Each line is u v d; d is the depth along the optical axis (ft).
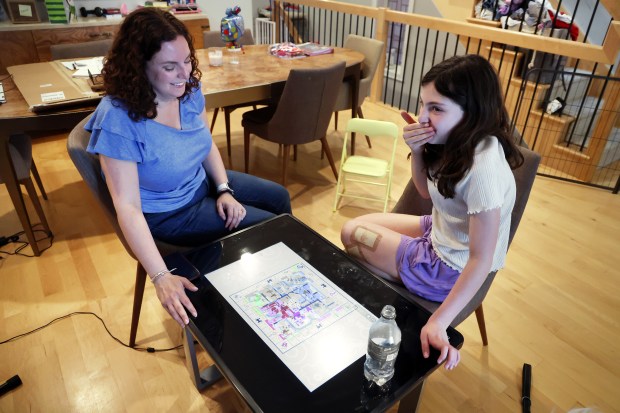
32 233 7.07
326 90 8.15
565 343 5.91
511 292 6.75
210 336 3.40
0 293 6.46
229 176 5.96
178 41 4.02
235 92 7.77
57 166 10.07
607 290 6.86
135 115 4.17
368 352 3.10
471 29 10.91
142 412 4.89
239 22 10.34
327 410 2.88
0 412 4.83
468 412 4.99
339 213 8.71
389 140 11.95
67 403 4.95
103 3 13.50
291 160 10.75
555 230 8.29
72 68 8.54
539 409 5.04
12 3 11.03
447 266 4.20
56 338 5.75
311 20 21.06
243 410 4.92
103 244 7.58
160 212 4.95
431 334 3.38
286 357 3.24
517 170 4.36
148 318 6.11
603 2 9.56
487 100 3.38
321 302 3.76
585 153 10.21
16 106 6.53
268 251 4.39
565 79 11.51
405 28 18.29
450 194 3.74
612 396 5.23
